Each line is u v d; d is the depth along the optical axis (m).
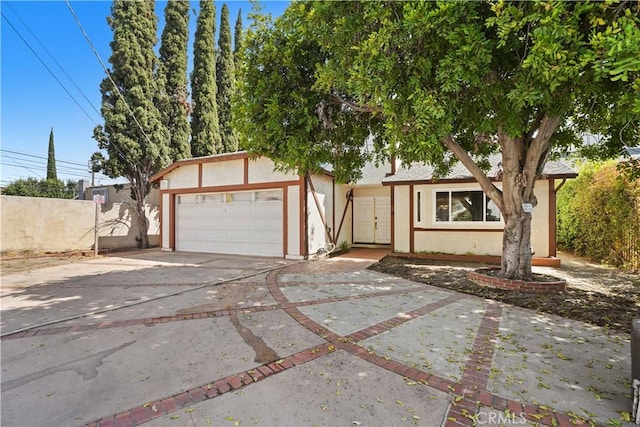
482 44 3.62
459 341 3.56
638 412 2.17
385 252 11.98
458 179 9.59
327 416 2.29
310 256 10.16
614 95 4.13
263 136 5.90
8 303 5.29
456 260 9.80
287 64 5.64
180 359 3.22
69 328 4.12
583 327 3.95
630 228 7.53
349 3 4.67
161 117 15.05
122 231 14.12
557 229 11.27
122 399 2.54
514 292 5.59
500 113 4.52
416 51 4.27
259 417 2.29
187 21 16.41
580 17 3.50
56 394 2.62
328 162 7.41
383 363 3.08
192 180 12.19
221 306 5.02
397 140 4.73
